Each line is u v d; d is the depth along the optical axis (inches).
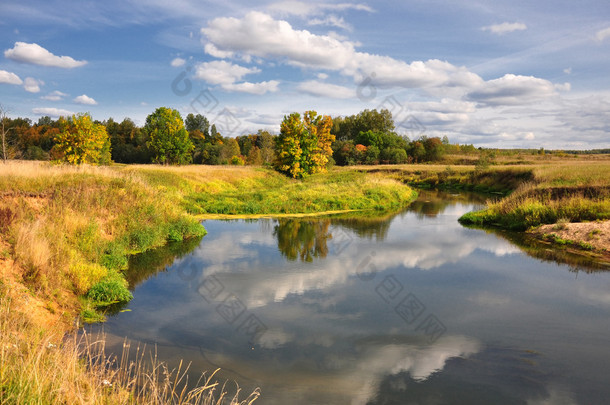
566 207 712.4
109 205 573.9
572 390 231.8
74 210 506.0
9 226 381.4
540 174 1296.8
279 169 1716.3
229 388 228.7
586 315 343.6
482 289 410.3
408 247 601.6
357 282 432.5
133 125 3221.0
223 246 595.5
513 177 1535.4
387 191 1273.4
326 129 2090.3
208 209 920.3
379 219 884.0
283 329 314.5
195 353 271.6
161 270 466.6
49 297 319.6
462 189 1759.4
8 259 331.9
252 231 719.1
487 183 1660.9
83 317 319.3
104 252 476.7
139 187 684.7
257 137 3029.0
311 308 358.9
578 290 406.3
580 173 1147.3
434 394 227.5
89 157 1423.5
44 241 374.9
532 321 333.1
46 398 153.9
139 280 429.4
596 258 528.7
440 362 265.6
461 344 291.7
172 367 249.9
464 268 486.9
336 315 343.3
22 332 235.9
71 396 165.9
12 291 292.0
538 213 732.7
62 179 586.9
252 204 957.8
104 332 296.8
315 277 450.3
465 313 346.6
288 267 489.1
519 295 394.9
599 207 690.8
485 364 262.7
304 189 1259.8
